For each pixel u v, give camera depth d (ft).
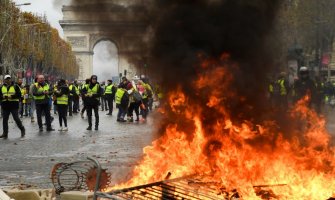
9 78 72.54
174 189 24.91
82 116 123.03
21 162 46.62
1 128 92.32
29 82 256.11
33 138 70.85
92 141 64.80
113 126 92.99
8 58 229.25
